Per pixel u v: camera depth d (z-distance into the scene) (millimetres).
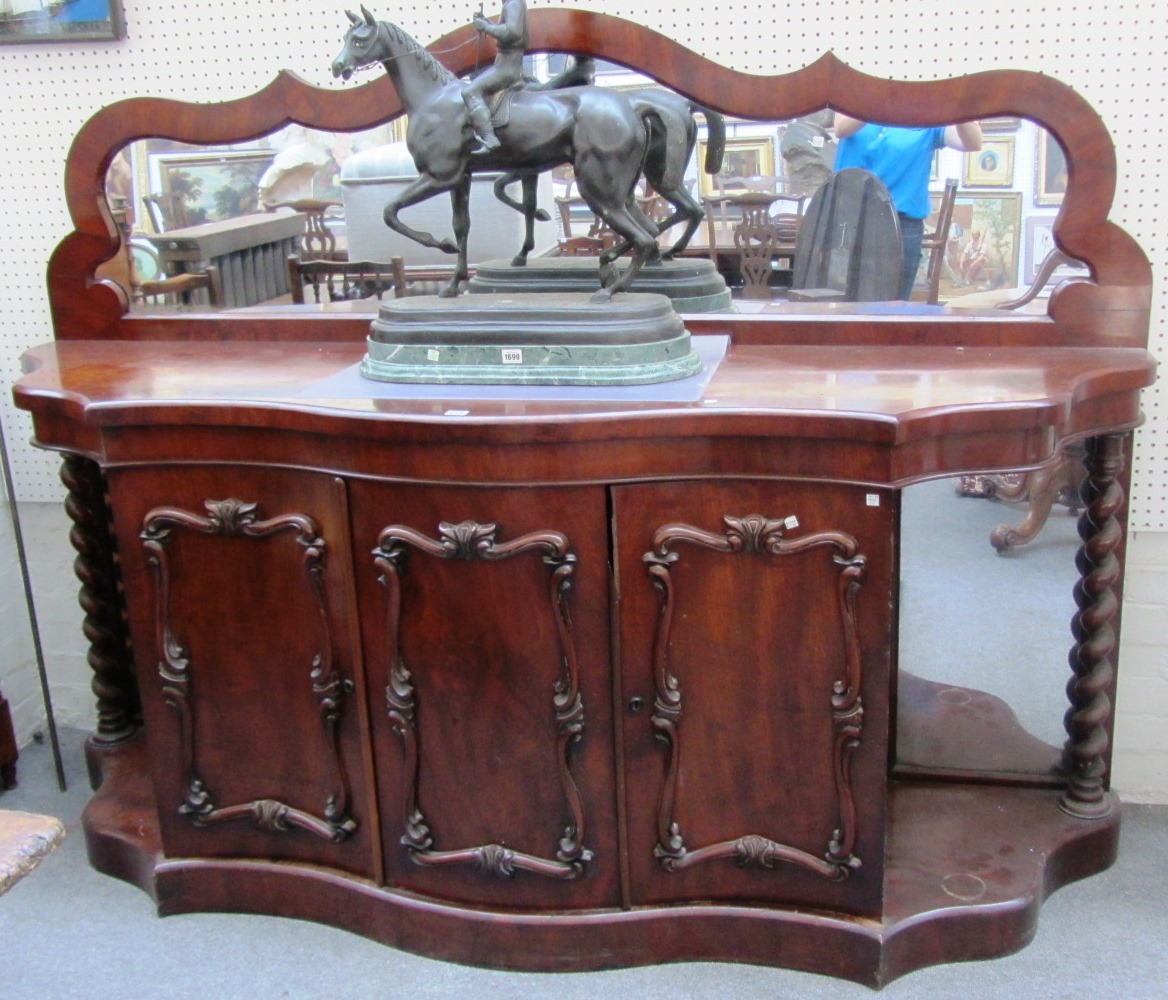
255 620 1867
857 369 1882
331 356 2141
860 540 1640
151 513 1834
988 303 2199
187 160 3066
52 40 2250
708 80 2072
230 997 1867
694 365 1856
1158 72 1959
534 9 2074
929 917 1858
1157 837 2242
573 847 1827
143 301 2494
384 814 1905
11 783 2492
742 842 1823
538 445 1616
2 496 2574
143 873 2098
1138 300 1987
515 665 1752
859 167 2346
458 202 1962
